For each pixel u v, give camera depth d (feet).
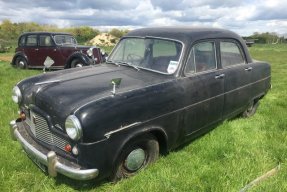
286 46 155.94
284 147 16.12
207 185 12.61
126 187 12.35
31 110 12.91
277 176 13.26
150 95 12.80
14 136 14.10
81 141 11.00
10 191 12.17
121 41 17.33
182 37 15.25
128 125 11.89
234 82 17.75
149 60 15.37
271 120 20.63
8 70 41.88
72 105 11.58
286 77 40.81
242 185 12.60
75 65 41.06
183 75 14.58
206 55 16.20
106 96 11.91
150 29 16.97
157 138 13.89
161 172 13.30
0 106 21.77
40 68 45.60
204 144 16.22
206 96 15.56
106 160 11.53
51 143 12.30
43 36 44.29
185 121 14.56
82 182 12.75
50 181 12.78
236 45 18.80
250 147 16.25
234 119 20.65
